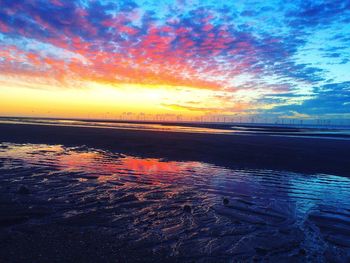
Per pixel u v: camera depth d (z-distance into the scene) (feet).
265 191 36.42
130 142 88.74
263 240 21.48
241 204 30.58
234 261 18.17
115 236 21.20
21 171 44.01
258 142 92.43
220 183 40.34
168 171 48.11
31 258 17.35
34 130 132.46
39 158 58.34
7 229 21.70
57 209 26.78
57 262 16.99
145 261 17.63
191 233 22.35
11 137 100.32
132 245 19.81
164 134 121.80
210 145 82.99
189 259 18.17
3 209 25.91
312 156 64.80
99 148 76.23
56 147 77.51
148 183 39.17
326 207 30.22
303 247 20.53
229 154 67.41
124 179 41.16
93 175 43.04
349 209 29.63
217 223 24.73
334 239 22.04
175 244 20.27
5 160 55.06
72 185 36.24
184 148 76.64
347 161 59.00
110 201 30.07
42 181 37.78
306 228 24.18
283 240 21.62
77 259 17.47
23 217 24.26
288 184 40.52
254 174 47.03
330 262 18.47
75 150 72.33
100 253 18.39
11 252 18.03
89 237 20.77
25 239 20.03
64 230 21.91
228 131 172.24
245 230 23.34
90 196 31.63
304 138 115.24
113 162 55.83
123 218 25.09
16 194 31.07
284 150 73.77
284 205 30.63
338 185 40.42
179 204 29.91
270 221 25.67
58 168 47.65
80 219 24.40
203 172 47.93
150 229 22.84
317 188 38.55
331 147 80.02
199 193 34.65
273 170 50.62
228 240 21.26
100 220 24.38
